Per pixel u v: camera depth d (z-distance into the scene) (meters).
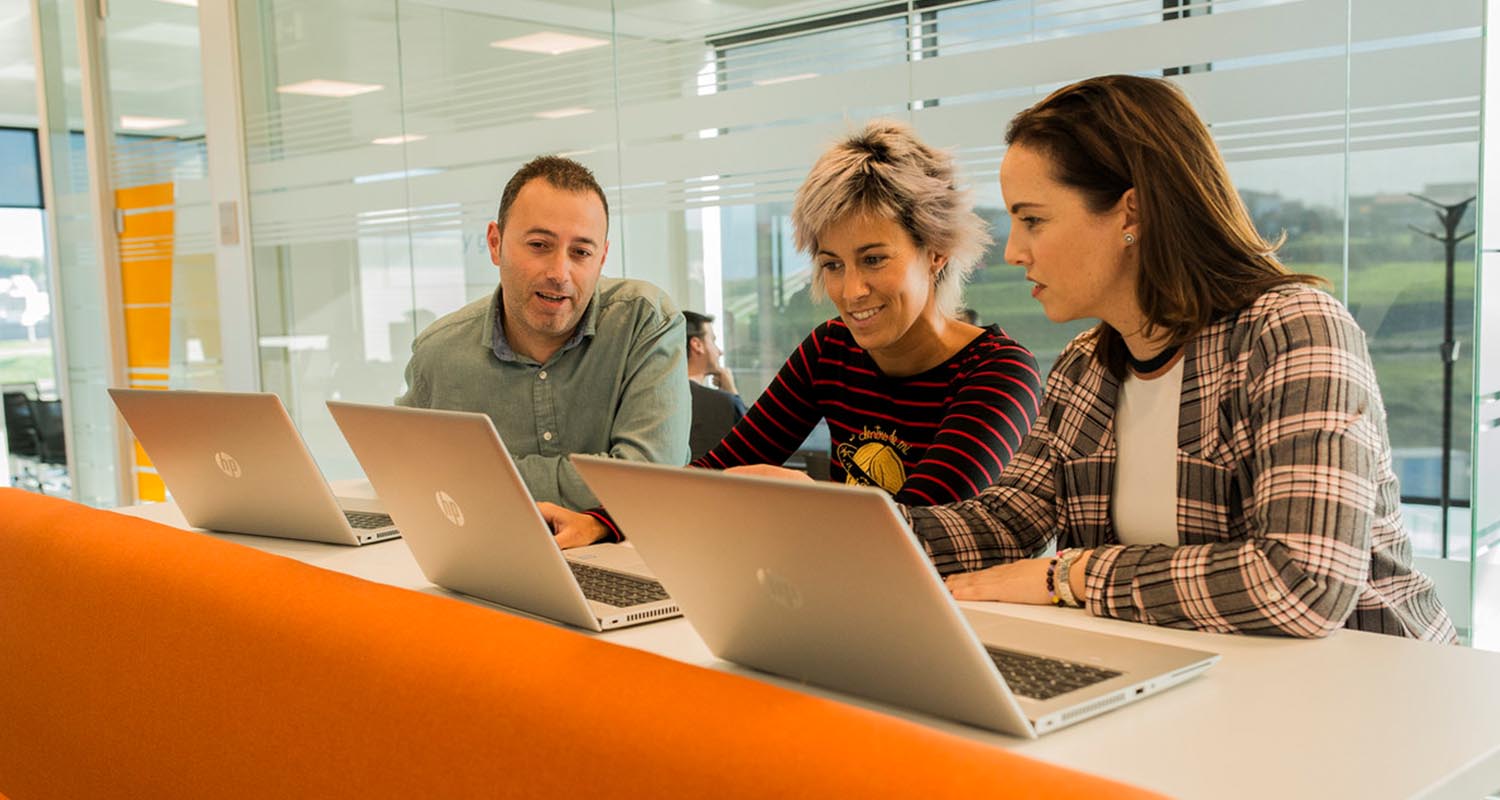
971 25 2.73
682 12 3.26
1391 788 0.84
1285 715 1.00
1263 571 1.21
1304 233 2.31
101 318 5.63
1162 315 1.40
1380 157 2.21
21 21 6.48
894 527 0.88
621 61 3.41
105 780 1.57
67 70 5.67
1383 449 1.34
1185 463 1.43
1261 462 1.30
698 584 1.11
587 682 0.96
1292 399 1.27
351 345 4.45
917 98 2.83
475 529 1.37
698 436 3.10
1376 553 1.36
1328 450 1.23
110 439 5.82
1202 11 2.40
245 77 4.73
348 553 1.77
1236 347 1.38
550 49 3.60
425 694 1.07
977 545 1.57
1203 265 1.39
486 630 1.08
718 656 1.20
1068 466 1.56
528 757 0.97
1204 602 1.24
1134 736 0.96
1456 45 2.11
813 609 1.02
